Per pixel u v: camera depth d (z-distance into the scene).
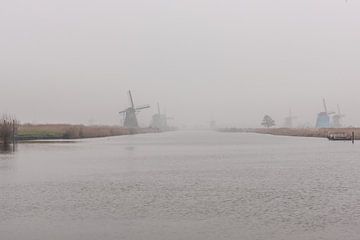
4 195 25.67
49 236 16.81
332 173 36.28
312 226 18.05
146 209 21.59
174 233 17.14
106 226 18.27
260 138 121.75
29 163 44.75
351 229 17.56
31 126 110.62
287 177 33.84
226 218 19.58
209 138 127.62
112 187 28.83
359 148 68.31
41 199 24.42
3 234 17.11
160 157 54.06
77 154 57.12
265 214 20.33
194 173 36.88
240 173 36.84
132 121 183.75
